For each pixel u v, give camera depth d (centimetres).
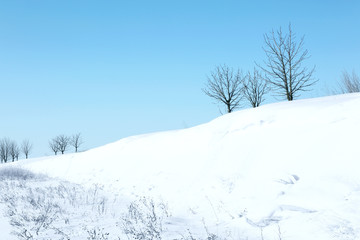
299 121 1157
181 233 769
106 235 730
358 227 646
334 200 764
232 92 2616
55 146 6238
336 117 1052
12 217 924
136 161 1702
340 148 912
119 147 2033
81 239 707
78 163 2230
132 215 948
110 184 1595
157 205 1148
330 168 867
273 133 1179
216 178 1161
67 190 1438
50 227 818
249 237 739
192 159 1391
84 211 1022
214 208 993
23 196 1228
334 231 661
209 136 1445
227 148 1284
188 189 1205
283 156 1034
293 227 732
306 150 991
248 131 1293
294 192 864
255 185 995
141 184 1444
